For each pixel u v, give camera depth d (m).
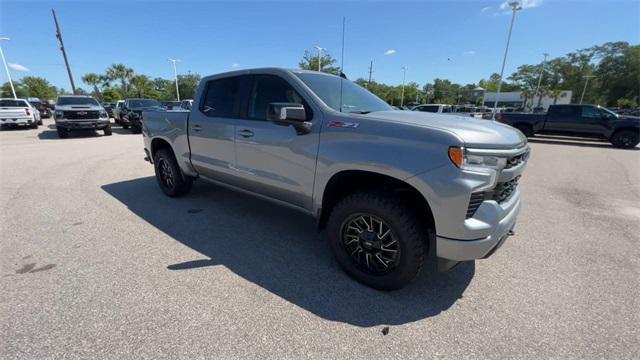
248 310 2.37
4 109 15.52
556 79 64.06
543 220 4.43
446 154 2.14
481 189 2.15
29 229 3.74
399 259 2.47
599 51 66.88
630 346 2.08
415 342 2.09
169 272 2.86
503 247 3.55
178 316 2.28
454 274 2.96
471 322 2.30
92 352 1.95
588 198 5.54
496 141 2.22
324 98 2.99
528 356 1.99
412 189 2.38
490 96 78.12
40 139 12.77
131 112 15.22
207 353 1.96
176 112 4.46
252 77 3.47
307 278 2.82
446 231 2.21
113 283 2.67
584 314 2.40
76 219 4.08
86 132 15.66
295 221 4.12
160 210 4.45
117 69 56.09
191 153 4.27
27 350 1.95
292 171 3.01
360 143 2.50
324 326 2.22
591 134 13.57
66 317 2.24
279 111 2.71
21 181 5.96
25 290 2.55
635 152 11.78
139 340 2.05
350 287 2.70
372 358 1.96
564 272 3.02
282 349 2.01
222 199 4.96
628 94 64.38
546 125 14.67
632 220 4.46
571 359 1.97
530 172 7.74
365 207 2.53
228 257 3.16
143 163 7.92
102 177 6.41
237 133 3.49
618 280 2.89
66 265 2.95
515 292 2.69
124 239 3.52
